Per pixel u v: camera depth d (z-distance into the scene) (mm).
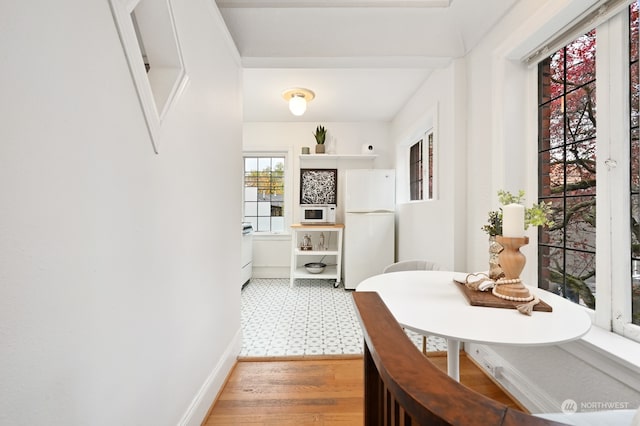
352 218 3367
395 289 1182
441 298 1067
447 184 2025
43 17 534
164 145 977
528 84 1464
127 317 793
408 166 3426
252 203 4004
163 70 1054
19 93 493
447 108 2023
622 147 1018
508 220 1023
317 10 1688
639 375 871
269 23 1764
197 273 1256
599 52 1078
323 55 1881
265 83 2691
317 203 3836
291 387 1554
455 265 1877
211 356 1421
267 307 2805
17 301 499
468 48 1805
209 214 1392
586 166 1171
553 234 1334
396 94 2910
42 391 547
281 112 3500
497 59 1511
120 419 764
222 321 1584
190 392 1188
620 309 1030
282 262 3955
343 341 2082
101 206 691
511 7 1408
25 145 505
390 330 587
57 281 574
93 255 667
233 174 1784
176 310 1070
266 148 3871
